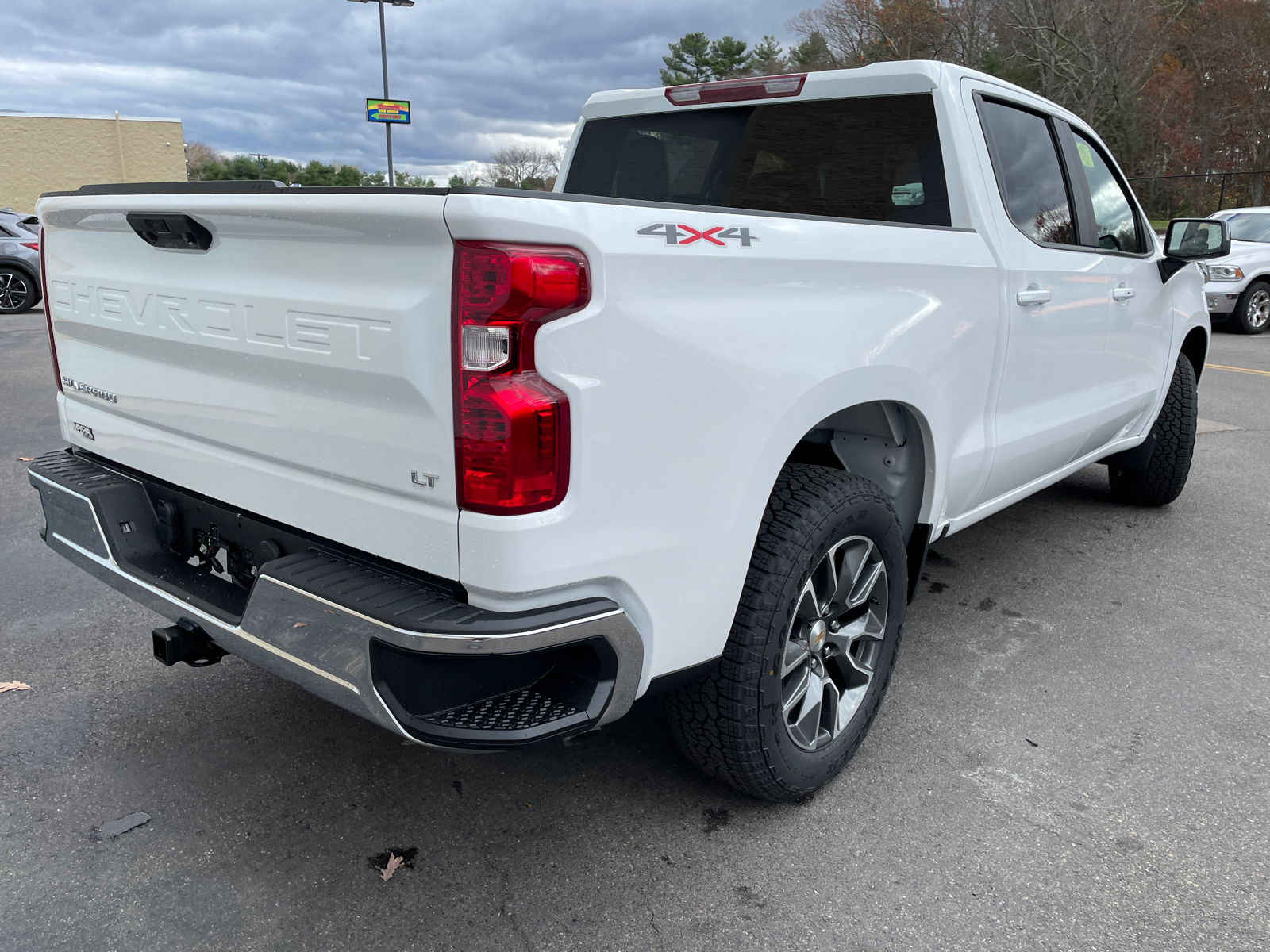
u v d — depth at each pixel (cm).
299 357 181
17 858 215
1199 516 490
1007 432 304
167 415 224
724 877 213
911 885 211
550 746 268
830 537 218
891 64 283
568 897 206
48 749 260
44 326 1263
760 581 207
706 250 181
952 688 304
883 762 261
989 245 279
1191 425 466
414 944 191
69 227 243
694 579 191
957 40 4097
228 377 202
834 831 230
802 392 204
